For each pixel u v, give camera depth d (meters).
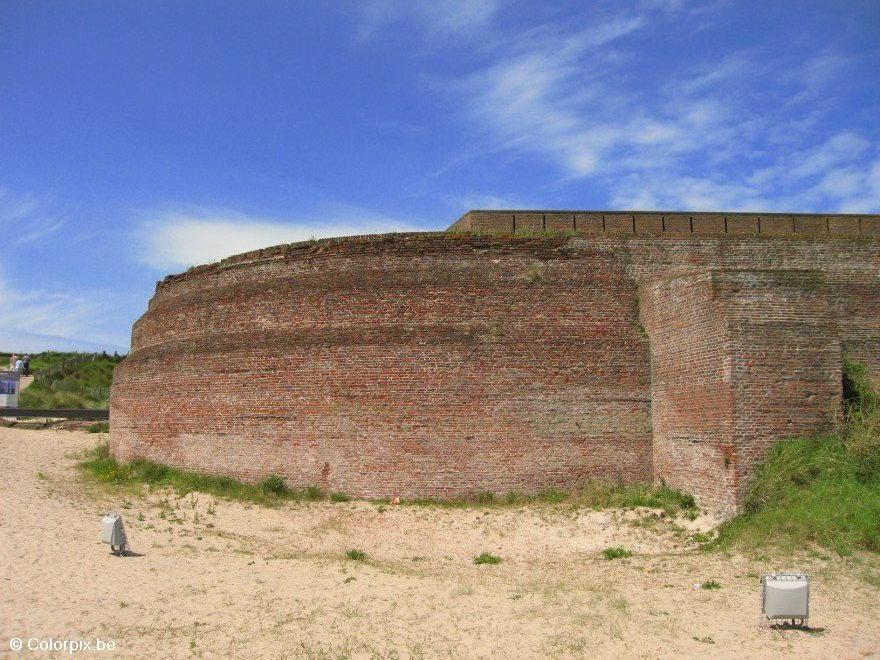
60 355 59.59
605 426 19.14
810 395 15.87
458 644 10.30
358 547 16.22
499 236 20.12
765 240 20.27
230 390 21.38
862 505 14.02
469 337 19.33
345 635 10.61
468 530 16.92
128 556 14.49
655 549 15.23
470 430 19.02
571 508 17.83
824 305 16.48
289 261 21.81
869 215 23.50
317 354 20.12
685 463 17.50
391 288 20.05
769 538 14.26
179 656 9.80
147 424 23.98
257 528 17.55
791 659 9.71
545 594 12.53
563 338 19.45
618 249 20.03
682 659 9.75
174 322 24.45
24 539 15.00
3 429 35.38
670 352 18.34
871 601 11.73
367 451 19.39
